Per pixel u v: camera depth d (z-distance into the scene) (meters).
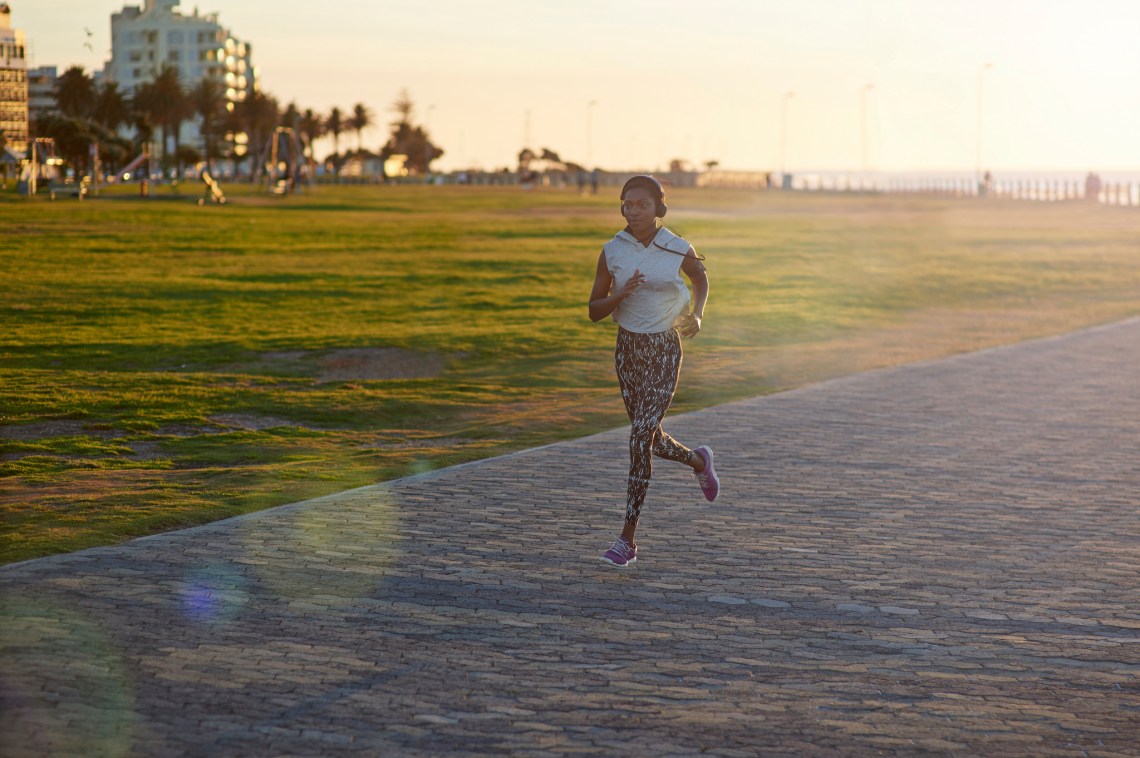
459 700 4.36
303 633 5.02
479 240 37.84
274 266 27.80
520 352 15.53
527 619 5.29
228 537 6.50
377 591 5.62
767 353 15.66
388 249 33.56
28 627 4.96
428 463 8.83
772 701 4.41
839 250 36.28
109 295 21.36
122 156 96.56
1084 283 26.67
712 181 124.19
